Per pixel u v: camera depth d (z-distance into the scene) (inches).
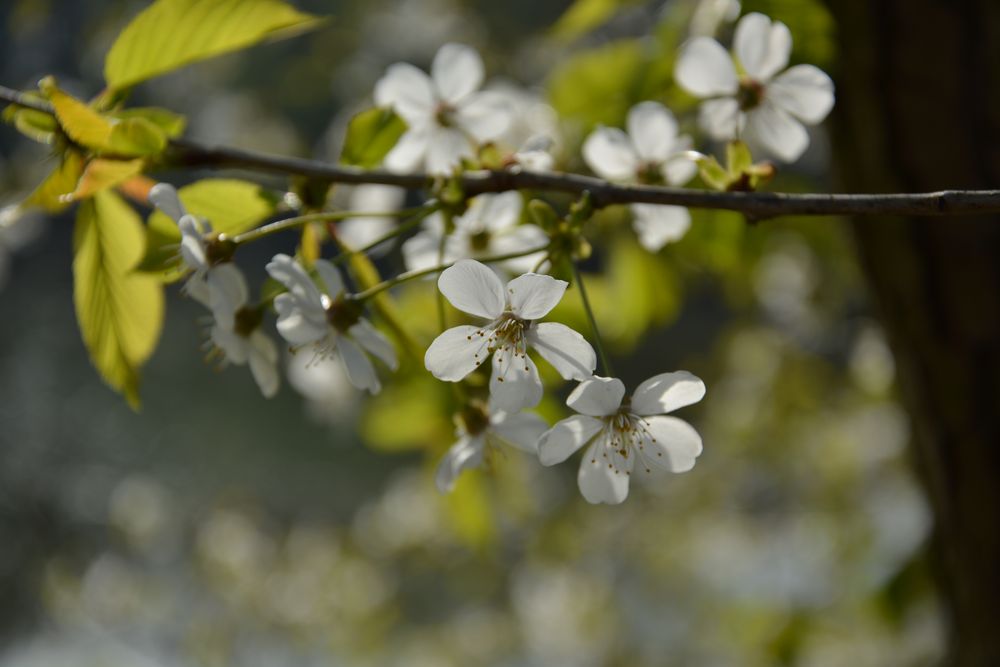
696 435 23.1
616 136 25.3
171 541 71.9
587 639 57.5
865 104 26.0
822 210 22.3
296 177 24.1
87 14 61.0
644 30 35.1
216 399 107.5
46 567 74.1
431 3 48.7
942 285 26.2
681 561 57.9
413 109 25.2
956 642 27.7
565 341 23.0
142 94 72.4
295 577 58.6
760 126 24.7
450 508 27.9
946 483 26.9
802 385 48.5
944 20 25.7
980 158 25.8
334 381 27.2
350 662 60.2
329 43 55.5
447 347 23.0
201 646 59.8
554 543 52.3
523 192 24.9
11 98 23.8
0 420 97.0
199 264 23.5
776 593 50.3
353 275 24.6
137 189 24.3
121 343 24.5
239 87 68.9
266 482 91.2
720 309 94.3
